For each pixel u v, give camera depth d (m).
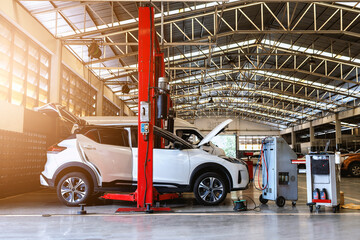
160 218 4.23
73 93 13.67
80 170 5.56
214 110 47.34
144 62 5.05
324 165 4.85
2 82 8.26
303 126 41.19
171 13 13.52
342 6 14.15
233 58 23.84
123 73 18.97
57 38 11.30
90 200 6.30
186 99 35.03
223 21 15.23
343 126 36.25
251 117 48.81
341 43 18.02
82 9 10.81
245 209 4.96
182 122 8.41
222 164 5.59
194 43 13.64
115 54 15.93
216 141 21.12
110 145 5.59
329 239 3.08
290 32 14.09
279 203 5.36
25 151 8.73
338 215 4.52
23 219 4.16
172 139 5.64
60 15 10.54
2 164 7.50
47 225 3.75
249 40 20.59
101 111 17.58
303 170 5.36
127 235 3.23
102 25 12.48
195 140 8.54
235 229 3.53
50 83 11.09
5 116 7.58
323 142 30.48
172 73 23.62
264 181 5.74
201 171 5.74
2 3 7.79
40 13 9.88
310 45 19.48
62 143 5.58
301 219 4.19
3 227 3.63
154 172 5.45
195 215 4.48
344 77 23.00
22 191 8.02
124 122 7.75
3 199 6.57
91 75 15.99
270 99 36.66
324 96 29.81
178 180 5.48
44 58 10.77
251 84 32.16
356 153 14.14
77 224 3.81
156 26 14.55
